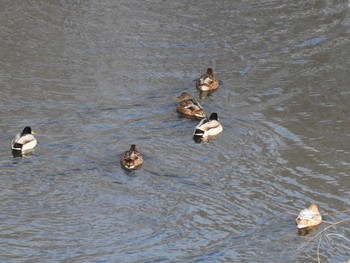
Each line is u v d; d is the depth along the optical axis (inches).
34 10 1438.2
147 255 794.2
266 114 1090.7
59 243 811.4
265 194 902.4
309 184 922.7
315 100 1126.4
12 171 932.6
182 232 832.9
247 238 821.9
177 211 867.4
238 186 917.2
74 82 1180.5
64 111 1089.4
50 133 1025.5
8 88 1152.2
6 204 870.4
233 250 801.6
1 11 1427.2
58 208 867.4
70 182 913.5
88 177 924.6
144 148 994.7
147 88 1167.6
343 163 966.4
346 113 1087.6
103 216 856.3
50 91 1147.9
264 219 855.7
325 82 1179.9
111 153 978.7
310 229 832.3
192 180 927.0
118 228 837.8
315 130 1045.2
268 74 1211.2
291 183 925.2
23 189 898.7
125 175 930.1
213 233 831.7
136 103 1118.4
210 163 965.2
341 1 1494.8
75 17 1413.6
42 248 803.4
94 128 1043.9
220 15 1434.5
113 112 1089.4
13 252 795.4
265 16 1429.6
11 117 1069.8
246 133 1039.0
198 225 844.6
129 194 895.7
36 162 952.3
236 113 1094.4
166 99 1132.5
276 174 942.4
